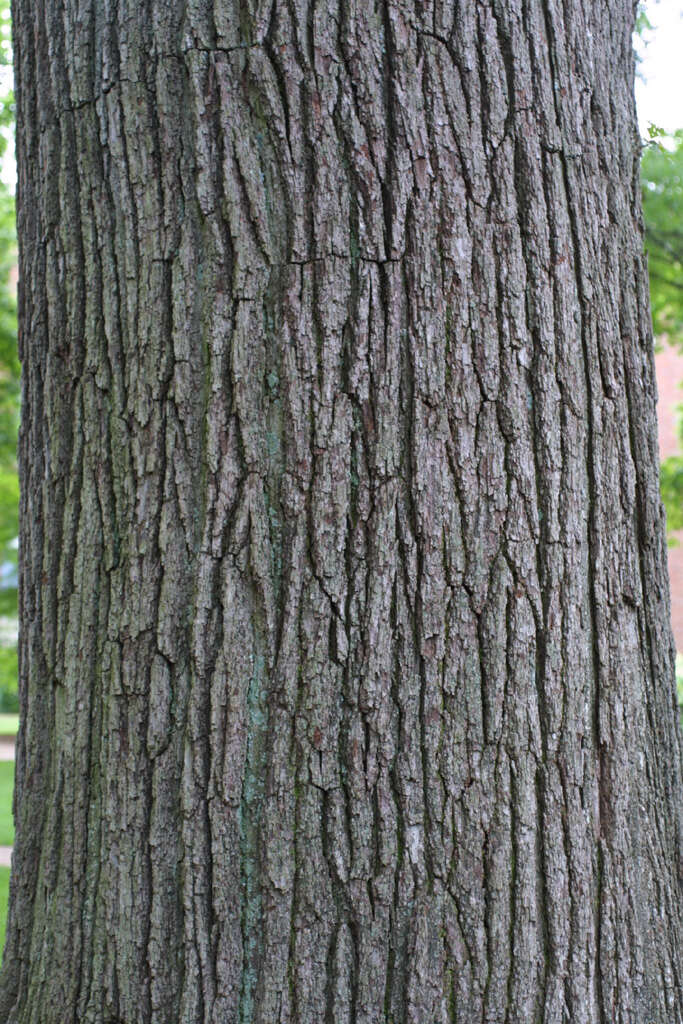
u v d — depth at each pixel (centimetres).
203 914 184
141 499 192
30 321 214
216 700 186
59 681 199
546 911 190
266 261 189
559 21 209
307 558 186
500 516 194
